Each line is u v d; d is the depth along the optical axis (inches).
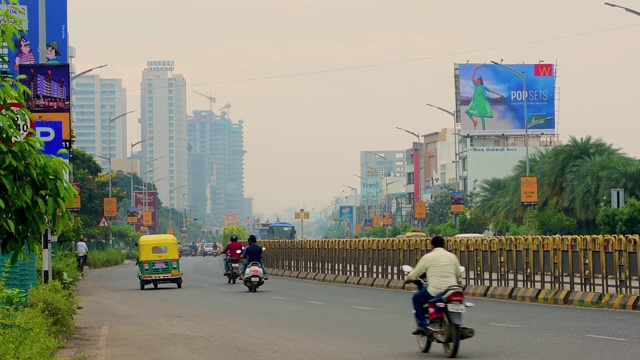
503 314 978.1
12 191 387.2
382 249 1665.8
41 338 559.2
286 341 762.2
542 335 753.6
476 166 5516.7
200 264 3533.5
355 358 643.5
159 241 1705.2
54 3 1379.2
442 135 7076.8
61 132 760.3
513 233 3351.4
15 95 396.5
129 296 1476.4
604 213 2460.6
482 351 659.4
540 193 3336.6
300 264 2175.2
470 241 1381.6
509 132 4808.1
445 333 642.2
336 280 1877.5
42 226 398.3
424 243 1471.5
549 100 4810.5
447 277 658.2
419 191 7155.5
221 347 729.0
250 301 1295.5
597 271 1090.7
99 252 3400.6
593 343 685.9
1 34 399.2
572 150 3088.1
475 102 4803.2
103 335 840.3
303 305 1192.2
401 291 1496.1
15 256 402.6
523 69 4815.5
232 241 1902.1
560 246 1155.3
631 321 866.1
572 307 1071.0
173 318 1026.1
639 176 2854.3
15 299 671.8
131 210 4586.6
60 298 826.2
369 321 937.5
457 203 4062.5
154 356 678.5
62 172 400.5
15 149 389.7
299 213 4672.7
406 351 681.6
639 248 1016.2
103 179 3895.2
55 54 1380.4
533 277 1211.2
